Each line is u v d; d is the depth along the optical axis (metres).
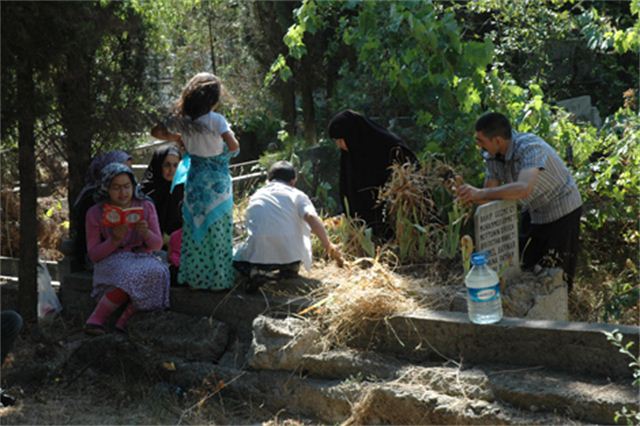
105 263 6.69
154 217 6.79
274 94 12.52
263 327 5.98
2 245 8.76
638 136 7.93
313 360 5.82
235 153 6.58
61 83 6.95
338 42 11.67
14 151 7.20
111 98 7.04
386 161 7.14
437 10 9.20
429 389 5.36
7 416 5.73
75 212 7.35
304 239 6.61
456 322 5.68
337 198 9.59
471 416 5.07
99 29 6.79
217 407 5.86
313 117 12.32
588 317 7.46
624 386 5.11
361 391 5.50
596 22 9.64
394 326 5.86
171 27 11.91
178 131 6.48
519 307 6.13
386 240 7.12
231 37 13.31
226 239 6.61
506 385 5.21
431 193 7.01
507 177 6.48
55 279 8.08
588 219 8.45
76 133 6.99
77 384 6.32
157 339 6.38
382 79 8.87
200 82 6.51
